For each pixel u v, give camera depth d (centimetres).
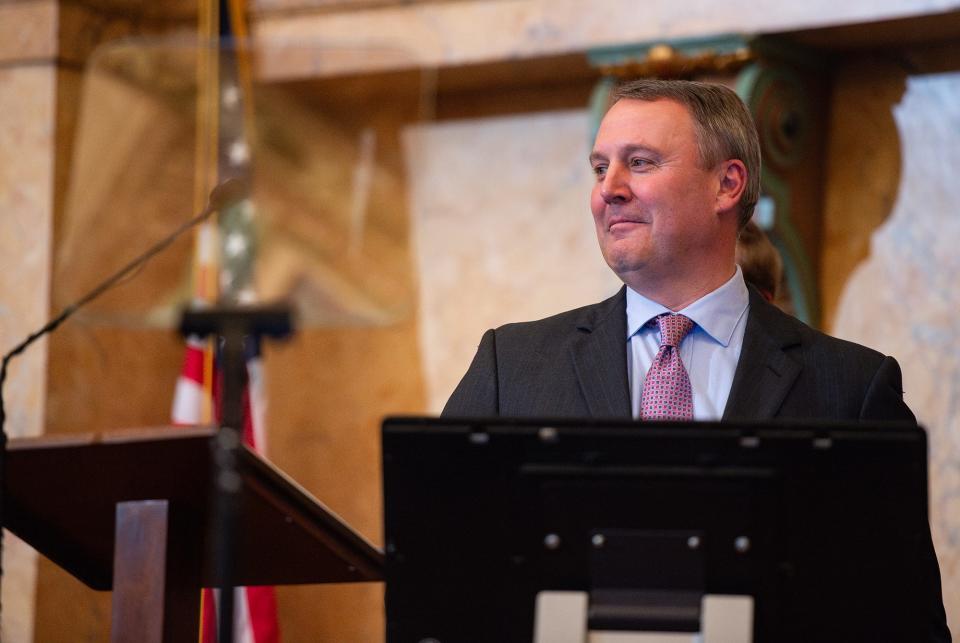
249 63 471
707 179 527
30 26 973
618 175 524
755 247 646
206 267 429
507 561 357
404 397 1012
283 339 380
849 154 885
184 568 425
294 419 1040
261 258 387
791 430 350
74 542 440
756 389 504
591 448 353
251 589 786
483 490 356
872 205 877
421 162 411
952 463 846
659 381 512
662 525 353
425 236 1006
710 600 352
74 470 399
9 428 962
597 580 355
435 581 359
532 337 546
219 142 430
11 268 969
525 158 984
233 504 367
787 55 855
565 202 971
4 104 980
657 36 865
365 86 410
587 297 962
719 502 350
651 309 536
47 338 956
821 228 888
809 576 351
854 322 878
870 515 348
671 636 352
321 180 396
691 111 532
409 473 358
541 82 975
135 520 416
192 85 457
